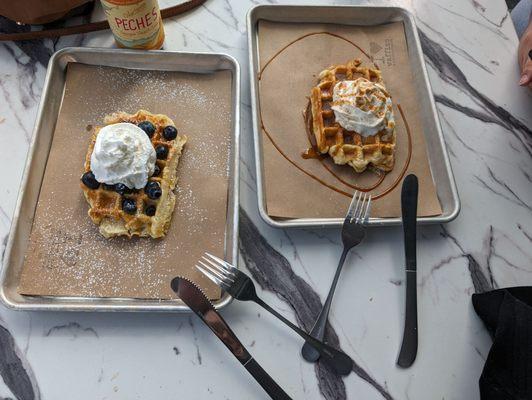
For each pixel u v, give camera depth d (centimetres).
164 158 56
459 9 71
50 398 49
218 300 51
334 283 54
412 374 52
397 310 55
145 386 50
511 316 50
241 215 57
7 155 58
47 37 63
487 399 50
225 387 50
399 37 67
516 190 61
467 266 57
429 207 57
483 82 67
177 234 54
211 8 68
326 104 61
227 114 60
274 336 52
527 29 68
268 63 64
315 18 67
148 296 51
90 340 51
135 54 60
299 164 59
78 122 58
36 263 52
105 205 54
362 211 56
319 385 51
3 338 51
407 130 62
